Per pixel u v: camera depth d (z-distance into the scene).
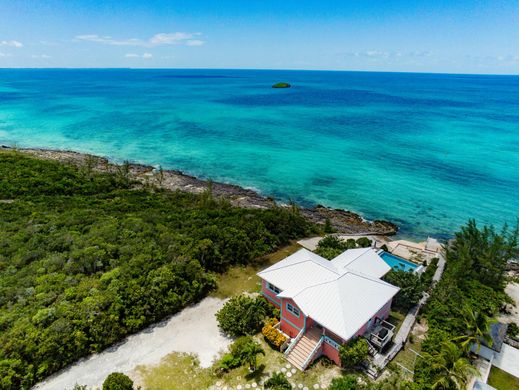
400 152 85.19
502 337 25.27
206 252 34.72
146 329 26.97
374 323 25.89
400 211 56.66
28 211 46.12
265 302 28.67
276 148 90.31
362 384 21.55
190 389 21.86
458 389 21.02
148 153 87.88
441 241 47.28
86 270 31.58
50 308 24.92
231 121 123.94
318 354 24.09
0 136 101.75
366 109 150.88
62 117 130.62
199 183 68.44
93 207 50.78
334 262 30.41
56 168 67.50
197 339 26.06
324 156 83.38
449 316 26.83
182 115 135.75
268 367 23.52
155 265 31.61
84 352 24.09
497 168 73.31
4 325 24.03
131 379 22.38
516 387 22.61
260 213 47.22
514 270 40.31
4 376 20.47
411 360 24.17
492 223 52.09
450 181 67.62
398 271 30.72
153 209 50.53
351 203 59.97
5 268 31.83
